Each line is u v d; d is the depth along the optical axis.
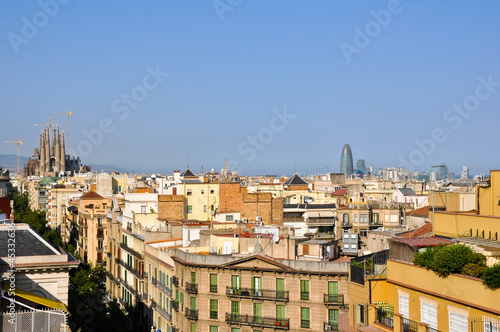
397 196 184.00
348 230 144.25
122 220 153.50
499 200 58.75
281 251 92.75
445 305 48.75
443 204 75.81
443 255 48.91
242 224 123.62
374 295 58.12
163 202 147.25
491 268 45.12
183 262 96.06
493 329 43.94
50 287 73.12
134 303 133.00
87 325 116.50
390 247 57.94
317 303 84.81
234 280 91.12
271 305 87.75
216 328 91.69
